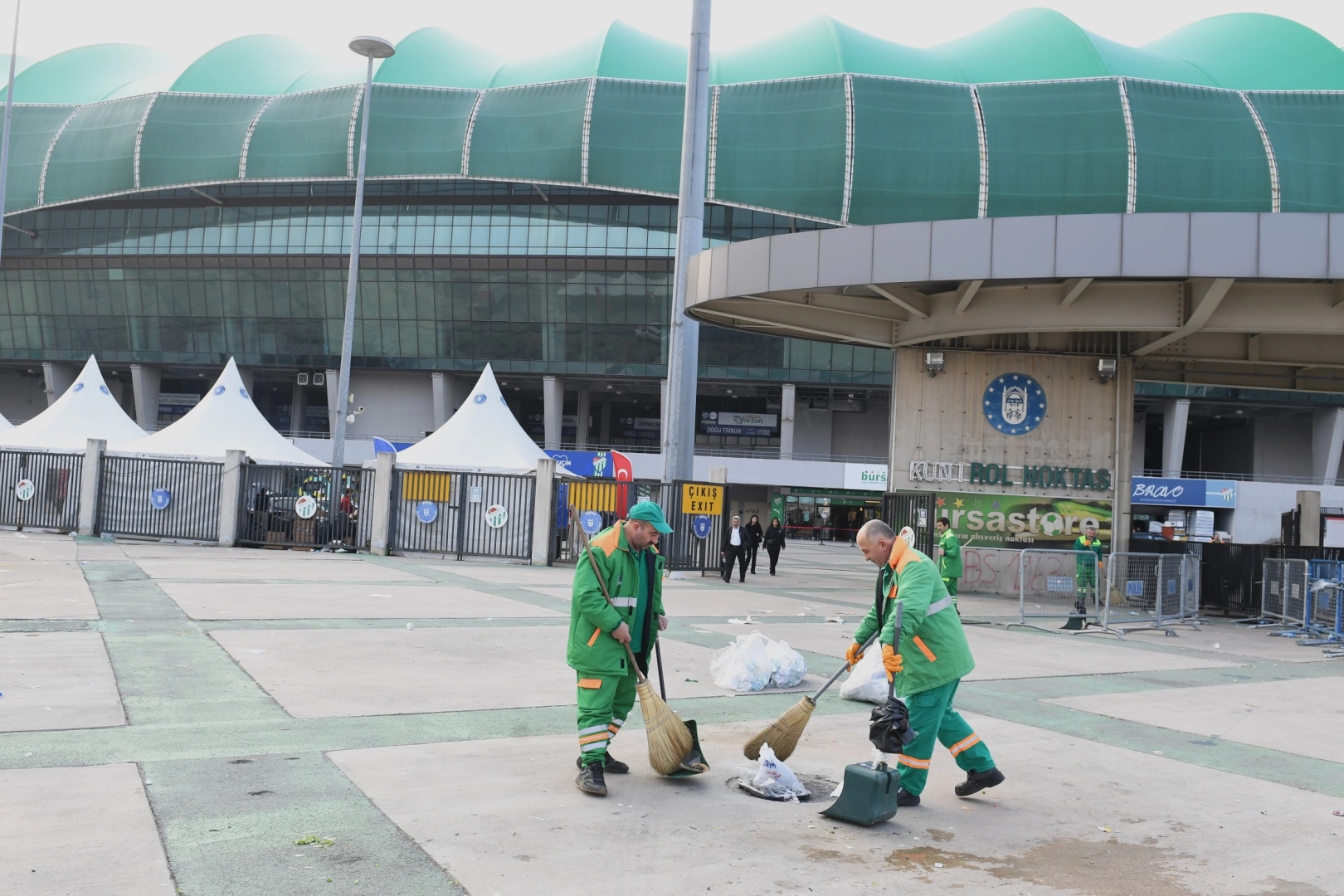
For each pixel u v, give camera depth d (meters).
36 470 25.58
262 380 78.69
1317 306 18.56
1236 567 20.81
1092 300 19.84
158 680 7.81
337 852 4.41
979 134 60.03
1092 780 6.35
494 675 8.77
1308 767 6.95
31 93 72.81
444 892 4.05
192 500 24.92
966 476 23.00
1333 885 4.65
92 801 4.88
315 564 20.03
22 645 9.12
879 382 65.81
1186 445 87.12
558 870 4.36
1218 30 71.75
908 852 4.88
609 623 5.50
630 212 64.94
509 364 68.44
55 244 70.31
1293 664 13.14
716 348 66.44
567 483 24.12
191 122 66.69
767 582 23.61
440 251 66.12
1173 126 59.75
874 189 60.00
